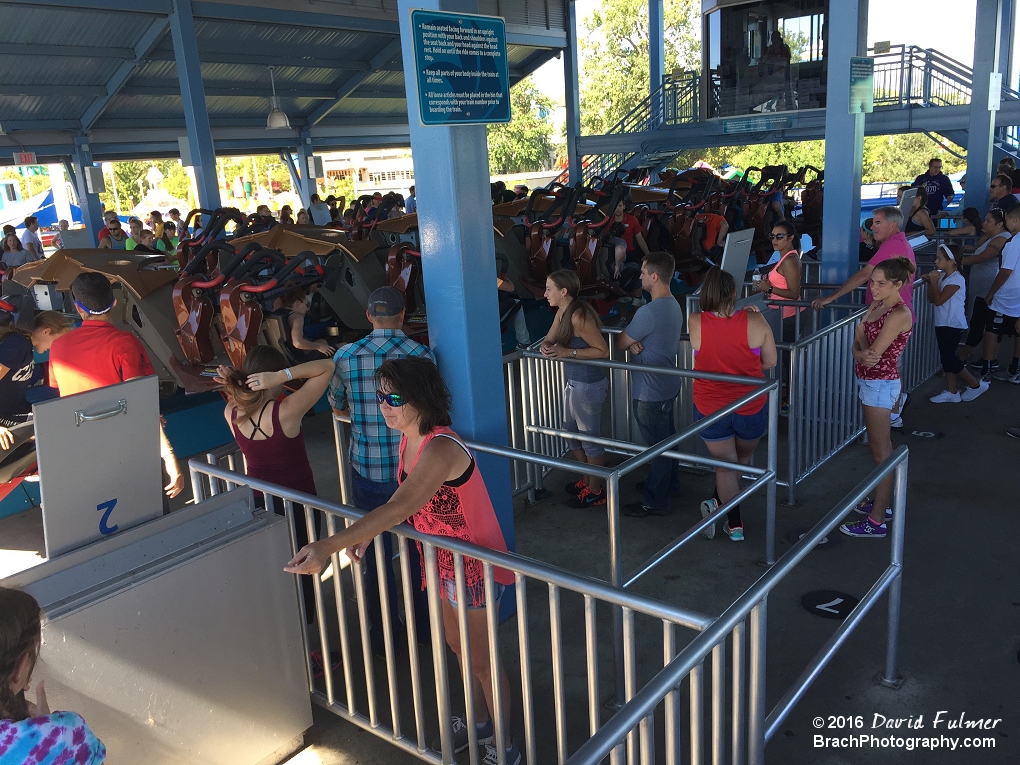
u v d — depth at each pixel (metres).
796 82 12.48
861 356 3.51
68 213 19.28
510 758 2.35
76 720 1.29
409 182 40.50
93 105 13.79
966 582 3.26
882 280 3.37
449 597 2.18
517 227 7.41
